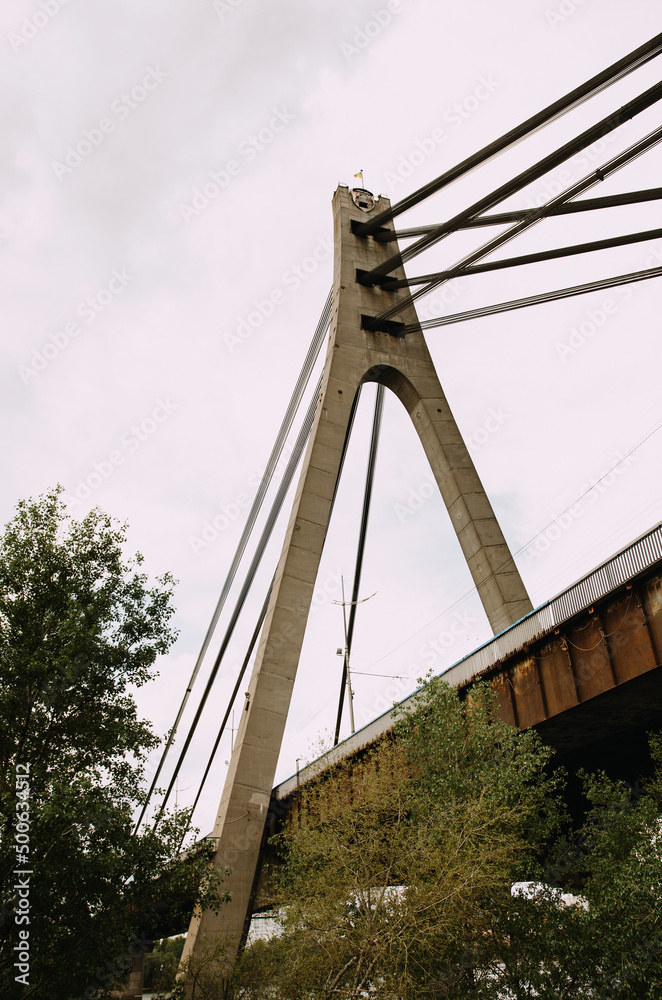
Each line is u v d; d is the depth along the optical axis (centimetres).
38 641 1756
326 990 1446
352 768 2161
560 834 1836
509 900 1518
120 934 1580
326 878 1598
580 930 1529
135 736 1788
